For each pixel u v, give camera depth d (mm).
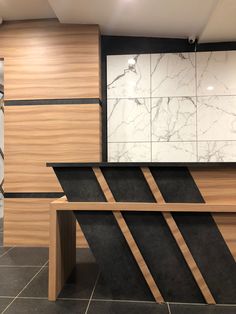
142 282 1886
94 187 1899
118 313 1708
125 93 3354
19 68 3117
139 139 3344
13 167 3113
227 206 1766
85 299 1884
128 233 1865
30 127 3098
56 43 3094
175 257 1865
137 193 1859
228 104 3264
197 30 3105
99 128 3062
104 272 1907
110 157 3355
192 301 1850
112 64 3367
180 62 3311
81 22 3016
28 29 3119
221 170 1800
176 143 3312
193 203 1803
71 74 3076
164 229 1871
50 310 1746
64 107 3072
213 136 3277
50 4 2619
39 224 3092
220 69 3273
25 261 2613
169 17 2838
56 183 3076
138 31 3199
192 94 3295
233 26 2893
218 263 1833
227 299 1827
